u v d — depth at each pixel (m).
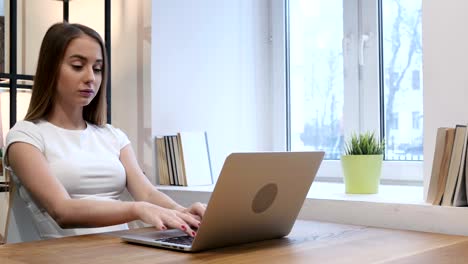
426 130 1.54
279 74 2.48
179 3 2.27
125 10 2.32
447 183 1.40
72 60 1.66
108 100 2.14
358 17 2.21
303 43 2.42
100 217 1.33
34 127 1.64
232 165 1.02
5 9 2.22
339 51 2.29
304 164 1.19
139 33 2.26
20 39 2.29
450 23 1.49
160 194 1.74
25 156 1.55
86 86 1.67
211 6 2.37
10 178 1.63
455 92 1.48
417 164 2.00
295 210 1.26
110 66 2.17
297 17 2.44
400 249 1.12
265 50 2.54
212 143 2.35
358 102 2.21
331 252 1.09
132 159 1.88
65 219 1.39
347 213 1.59
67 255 1.06
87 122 1.88
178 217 1.25
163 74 2.23
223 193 1.04
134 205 1.31
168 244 1.12
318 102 2.37
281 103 2.47
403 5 2.09
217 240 1.12
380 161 1.78
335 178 2.27
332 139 2.31
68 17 2.43
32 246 1.16
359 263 0.98
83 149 1.73
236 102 2.44
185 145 2.19
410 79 2.06
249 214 1.13
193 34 2.32
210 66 2.37
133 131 2.31
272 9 2.51
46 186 1.47
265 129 2.54
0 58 2.20
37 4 2.36
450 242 1.20
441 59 1.51
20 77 1.96
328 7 2.33
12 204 1.64
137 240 1.19
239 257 1.04
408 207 1.46
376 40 2.15
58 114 1.73
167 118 2.25
